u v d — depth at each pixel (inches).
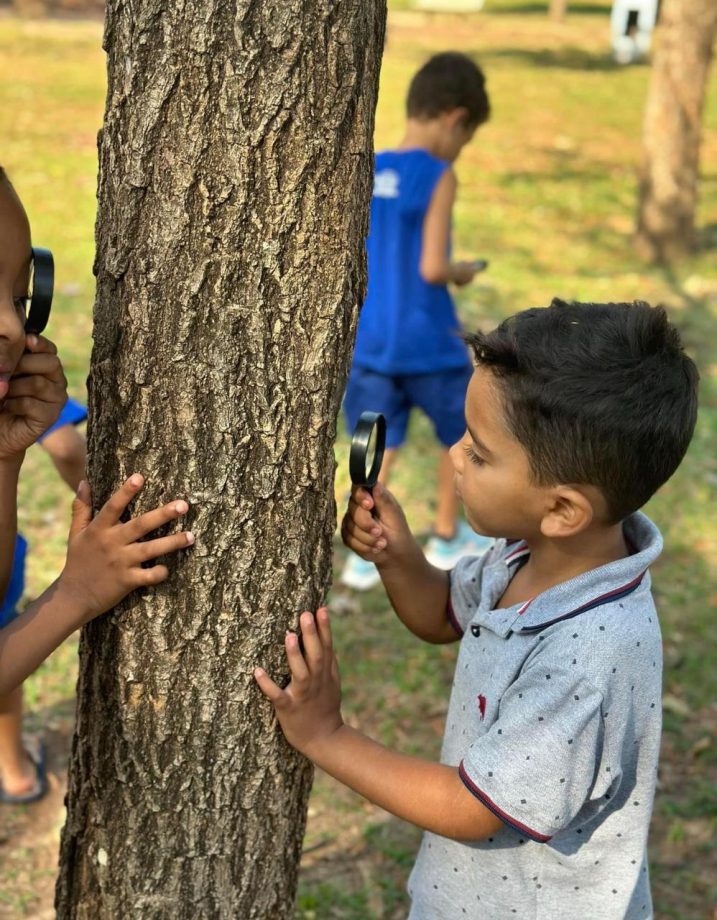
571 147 543.5
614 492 60.1
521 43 925.2
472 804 61.0
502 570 70.0
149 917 71.7
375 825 121.9
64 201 357.1
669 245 348.8
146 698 66.6
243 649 65.4
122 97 58.1
